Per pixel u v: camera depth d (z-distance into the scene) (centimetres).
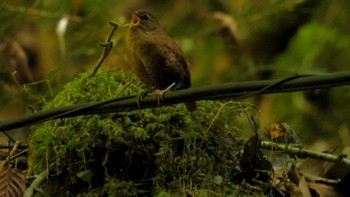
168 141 601
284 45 1351
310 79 518
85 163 604
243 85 532
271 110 1244
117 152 605
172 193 586
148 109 607
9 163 621
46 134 613
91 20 1009
